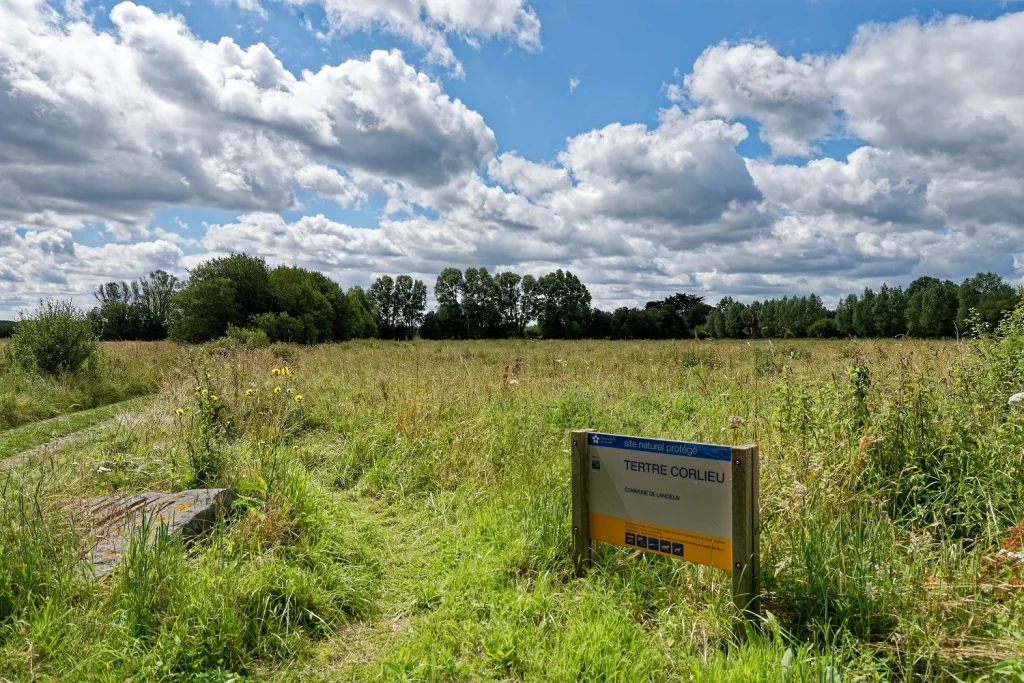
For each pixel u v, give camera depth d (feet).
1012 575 9.74
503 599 11.18
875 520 12.21
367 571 12.87
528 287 281.74
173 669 8.97
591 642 9.57
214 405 23.39
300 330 121.60
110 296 241.76
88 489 17.43
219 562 11.25
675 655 9.28
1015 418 14.42
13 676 8.68
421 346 95.09
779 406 17.06
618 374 38.81
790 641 9.20
